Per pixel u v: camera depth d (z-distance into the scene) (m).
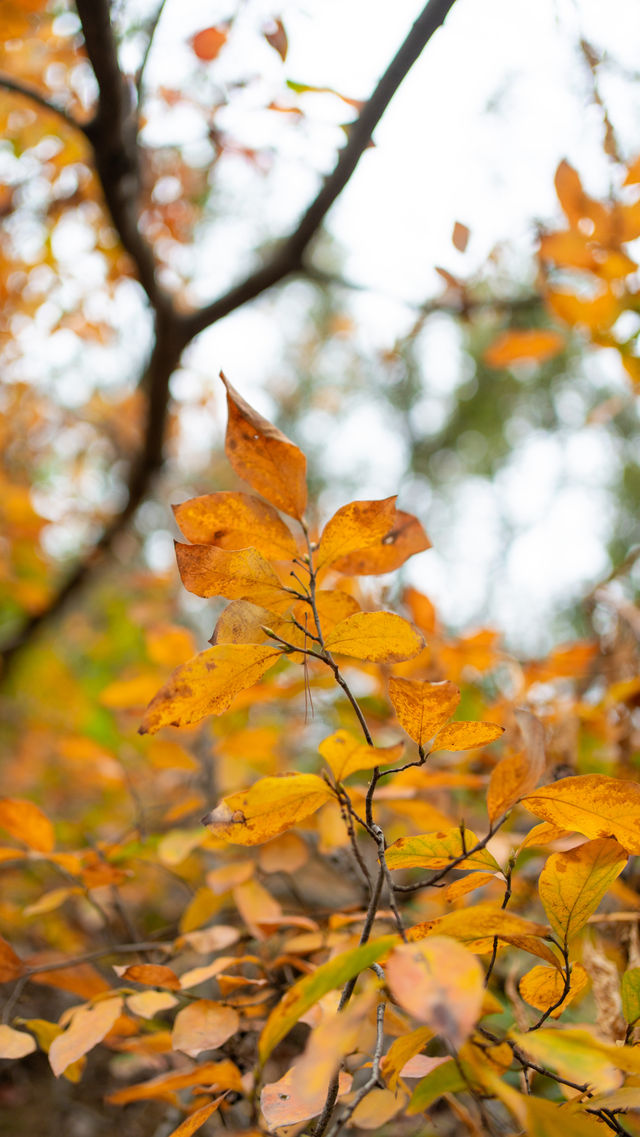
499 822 0.75
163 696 0.72
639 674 1.15
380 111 1.17
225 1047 0.89
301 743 1.60
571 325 1.12
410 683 0.72
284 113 1.34
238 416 0.76
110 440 2.86
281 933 1.02
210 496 0.76
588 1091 0.72
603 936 0.92
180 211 2.06
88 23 1.15
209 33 1.33
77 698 2.18
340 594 0.78
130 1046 0.88
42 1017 1.42
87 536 3.09
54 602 2.37
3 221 1.97
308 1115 0.72
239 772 1.30
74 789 2.15
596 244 1.05
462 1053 0.69
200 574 0.74
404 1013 0.89
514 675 1.16
